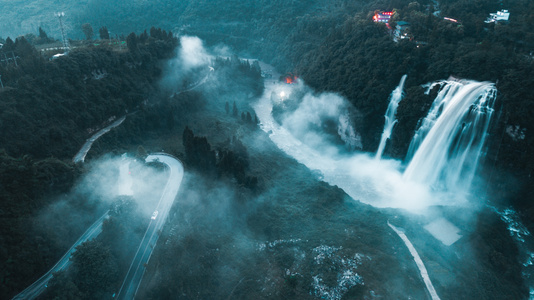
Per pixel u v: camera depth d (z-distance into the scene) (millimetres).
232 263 96812
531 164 125875
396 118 160750
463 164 138750
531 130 126875
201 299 84500
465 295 89875
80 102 138750
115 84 161625
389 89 167500
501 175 132375
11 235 74312
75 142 127625
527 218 125312
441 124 142750
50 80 130500
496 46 146000
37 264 75625
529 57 140000
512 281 100812
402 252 103500
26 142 111188
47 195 89062
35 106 120875
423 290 89812
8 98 114688
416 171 150250
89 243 77875
